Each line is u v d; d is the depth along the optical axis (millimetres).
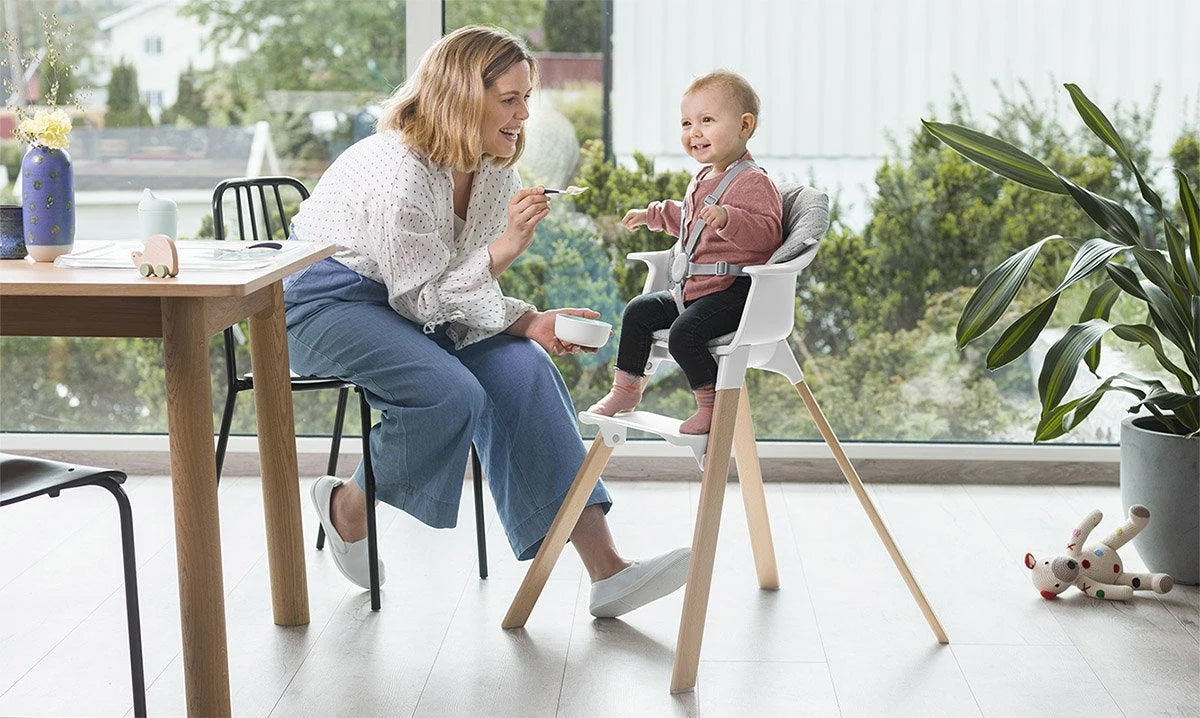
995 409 3455
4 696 2104
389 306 2498
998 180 3350
